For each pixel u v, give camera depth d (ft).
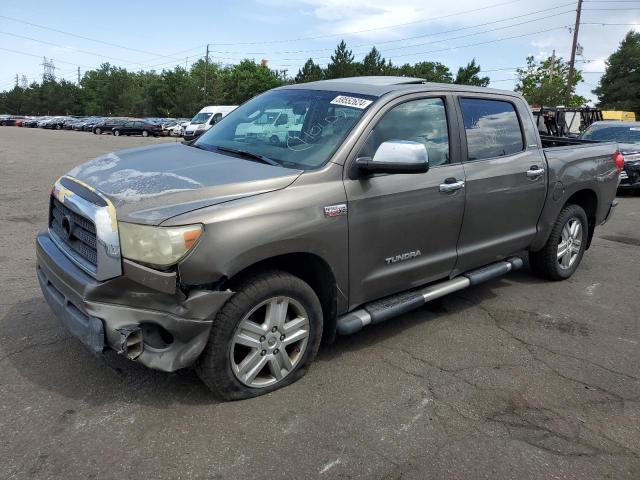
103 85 389.19
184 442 9.46
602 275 20.57
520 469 9.25
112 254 9.39
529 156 16.47
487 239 15.31
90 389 10.95
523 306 16.92
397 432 10.07
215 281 9.64
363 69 214.69
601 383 12.33
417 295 13.61
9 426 9.67
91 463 8.84
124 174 11.05
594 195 19.72
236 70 292.40
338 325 12.00
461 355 13.38
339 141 11.77
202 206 9.70
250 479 8.66
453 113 14.25
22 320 14.03
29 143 93.71
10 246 21.25
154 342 9.83
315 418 10.35
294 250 10.55
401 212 12.50
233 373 10.42
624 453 9.83
